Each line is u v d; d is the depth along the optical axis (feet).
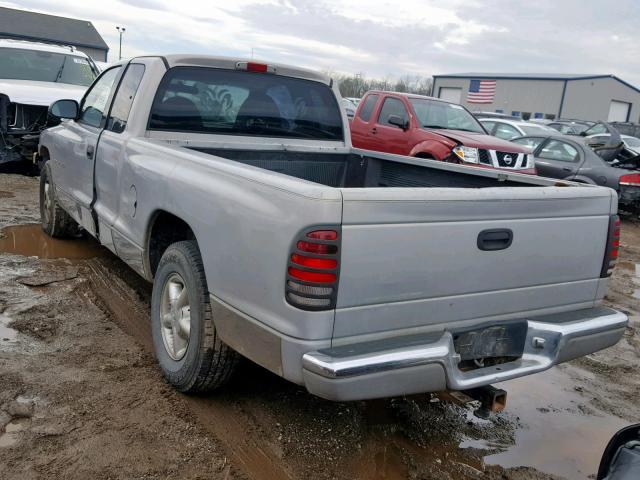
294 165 15.69
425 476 9.84
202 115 14.19
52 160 19.74
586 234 10.69
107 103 15.60
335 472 9.67
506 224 9.52
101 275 17.56
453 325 9.37
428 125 34.32
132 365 12.37
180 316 11.32
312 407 11.46
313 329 8.17
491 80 164.35
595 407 12.94
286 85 15.33
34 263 18.06
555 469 10.44
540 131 47.88
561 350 10.12
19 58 34.65
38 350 12.62
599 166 36.70
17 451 9.34
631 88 170.71
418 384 8.64
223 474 9.31
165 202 11.41
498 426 11.71
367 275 8.33
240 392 11.73
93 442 9.73
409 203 8.47
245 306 9.16
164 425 10.39
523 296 10.12
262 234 8.70
